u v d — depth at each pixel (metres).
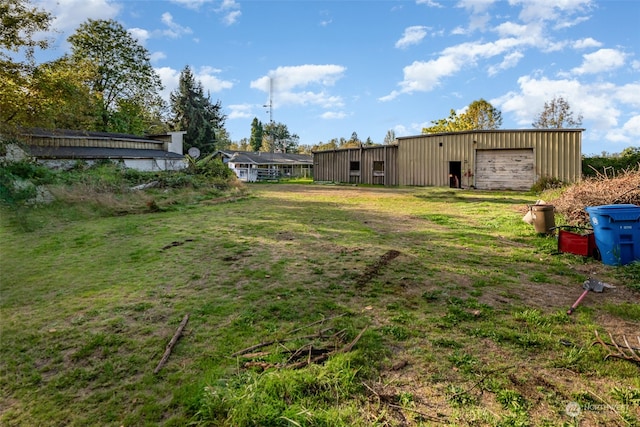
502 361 2.45
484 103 36.22
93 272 4.73
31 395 2.20
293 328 3.00
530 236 6.47
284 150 60.59
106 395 2.18
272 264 4.93
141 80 31.81
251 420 1.86
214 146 41.16
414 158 21.05
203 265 4.96
